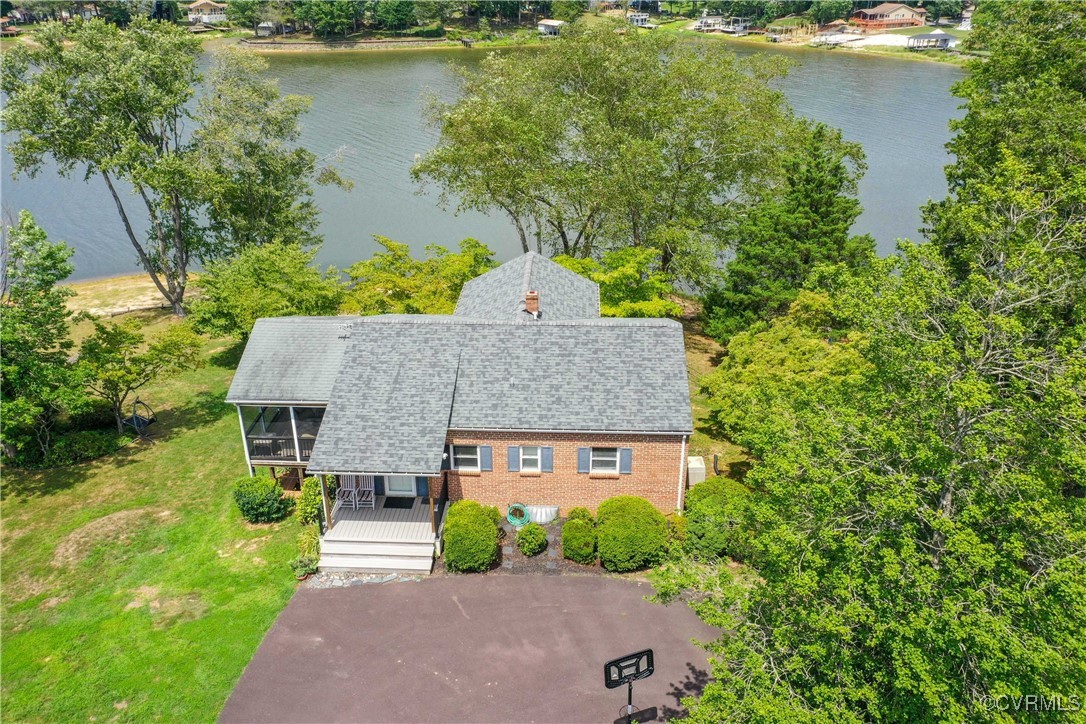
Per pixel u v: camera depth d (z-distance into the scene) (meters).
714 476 23.94
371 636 19.28
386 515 23.33
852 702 12.55
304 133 70.25
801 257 32.22
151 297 46.72
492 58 42.69
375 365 24.14
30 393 26.48
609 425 22.44
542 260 30.55
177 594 20.94
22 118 34.91
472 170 39.22
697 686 17.66
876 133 72.06
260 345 25.89
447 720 16.88
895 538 12.59
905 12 137.00
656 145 36.56
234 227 42.78
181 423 30.92
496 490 23.84
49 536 23.56
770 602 13.97
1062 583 10.86
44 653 18.92
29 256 26.19
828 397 16.30
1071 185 16.19
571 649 18.77
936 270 14.93
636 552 21.22
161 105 37.19
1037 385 12.66
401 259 36.09
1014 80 28.11
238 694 17.59
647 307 30.55
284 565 22.03
